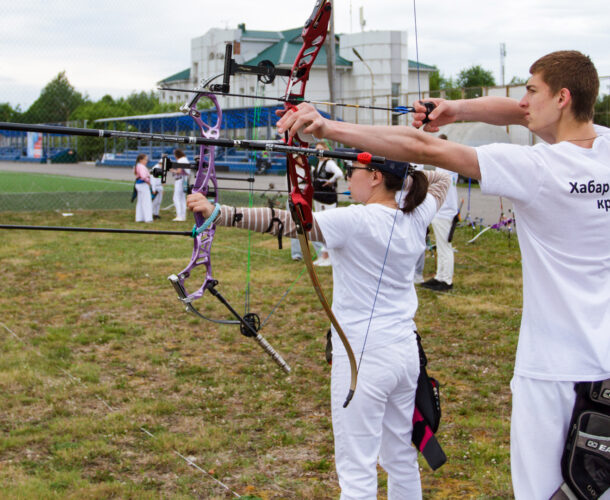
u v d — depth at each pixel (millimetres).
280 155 18438
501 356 6016
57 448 4113
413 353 2715
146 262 10445
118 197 19812
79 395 4984
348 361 2619
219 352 6113
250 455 4098
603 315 2061
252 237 13398
